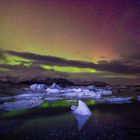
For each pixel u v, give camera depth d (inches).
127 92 1407.5
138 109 633.6
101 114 548.7
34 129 385.1
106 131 370.9
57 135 344.8
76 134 351.3
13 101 792.9
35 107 668.1
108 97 1028.5
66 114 544.4
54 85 1598.2
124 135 344.8
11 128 390.9
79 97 1027.3
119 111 595.5
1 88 1544.0
